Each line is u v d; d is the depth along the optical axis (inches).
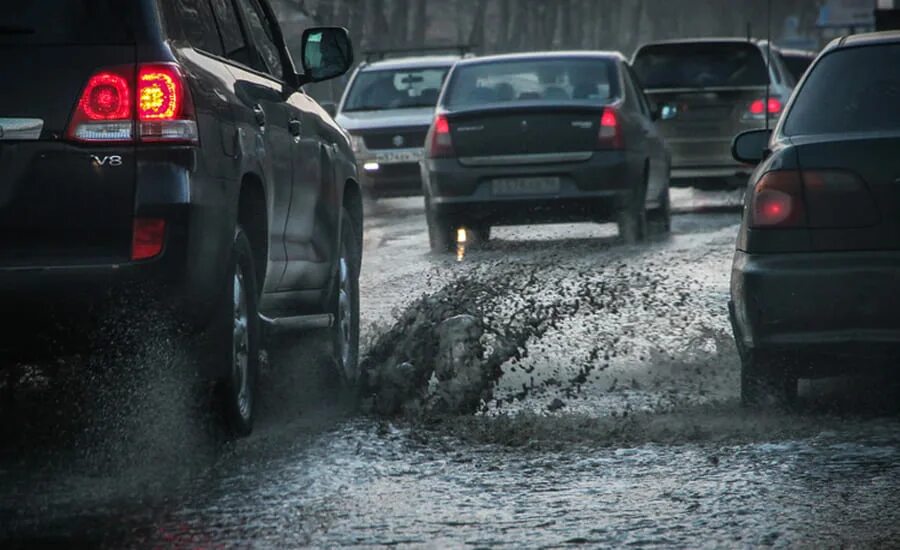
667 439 640.4
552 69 1674.5
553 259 1439.5
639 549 472.1
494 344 758.5
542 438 647.1
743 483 557.6
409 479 572.4
